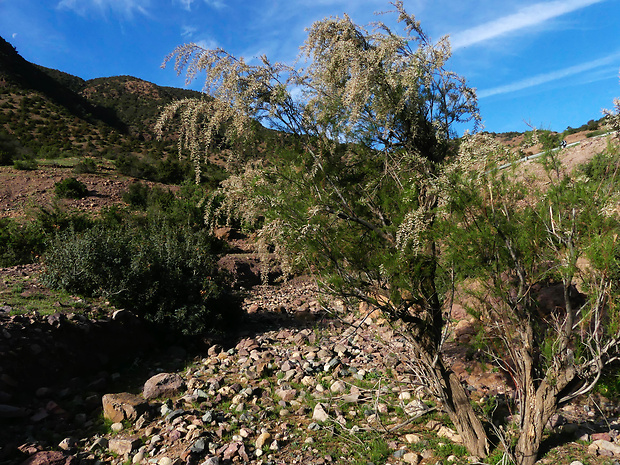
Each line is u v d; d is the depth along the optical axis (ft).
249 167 11.65
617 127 9.29
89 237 24.48
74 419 14.32
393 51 10.89
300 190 11.07
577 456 10.37
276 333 24.21
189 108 11.21
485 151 9.72
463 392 11.51
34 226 42.55
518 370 10.56
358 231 11.69
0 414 13.23
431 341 11.58
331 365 18.13
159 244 26.05
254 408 14.35
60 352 17.16
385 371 17.34
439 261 10.82
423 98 11.08
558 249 9.84
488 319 10.55
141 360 19.95
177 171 89.76
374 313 23.38
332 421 13.32
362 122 11.43
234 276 35.96
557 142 9.71
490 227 9.60
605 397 13.78
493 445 11.15
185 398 14.99
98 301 22.33
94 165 83.41
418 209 10.25
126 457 11.91
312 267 11.07
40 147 133.28
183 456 11.23
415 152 11.34
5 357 15.25
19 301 20.15
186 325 22.13
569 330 9.73
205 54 10.82
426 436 12.35
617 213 8.86
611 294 8.91
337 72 11.32
